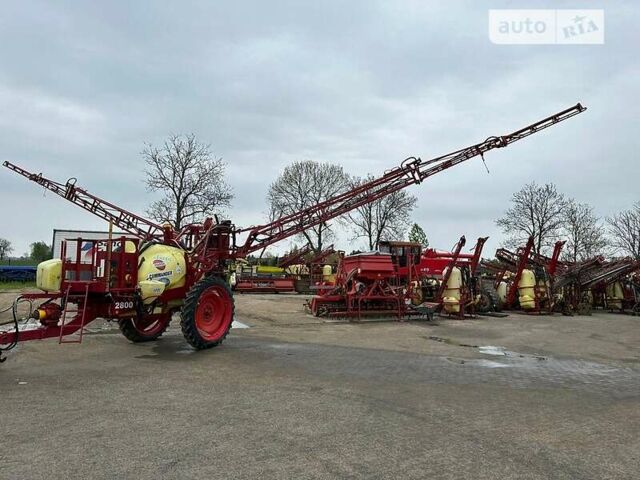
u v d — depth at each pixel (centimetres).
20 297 784
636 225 4753
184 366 803
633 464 424
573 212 4634
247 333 1252
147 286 902
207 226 1079
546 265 2327
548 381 767
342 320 1638
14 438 455
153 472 384
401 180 1470
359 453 432
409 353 1006
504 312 2162
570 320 1880
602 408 611
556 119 1498
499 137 1494
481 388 702
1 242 7062
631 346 1220
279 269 3569
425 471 397
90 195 1962
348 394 641
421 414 559
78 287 830
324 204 1338
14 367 776
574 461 428
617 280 2414
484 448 454
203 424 504
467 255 2111
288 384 690
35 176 2139
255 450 434
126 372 750
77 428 486
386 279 1747
